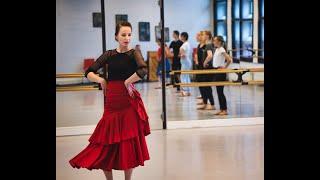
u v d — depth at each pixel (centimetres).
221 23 1188
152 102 1112
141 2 959
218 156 680
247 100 1098
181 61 1088
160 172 601
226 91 1110
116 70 491
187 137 824
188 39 1158
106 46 889
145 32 1006
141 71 488
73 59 870
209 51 968
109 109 491
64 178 582
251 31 1203
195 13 1162
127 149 485
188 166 628
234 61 1185
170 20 1146
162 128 905
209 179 565
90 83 877
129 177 518
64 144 792
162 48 890
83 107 965
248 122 934
